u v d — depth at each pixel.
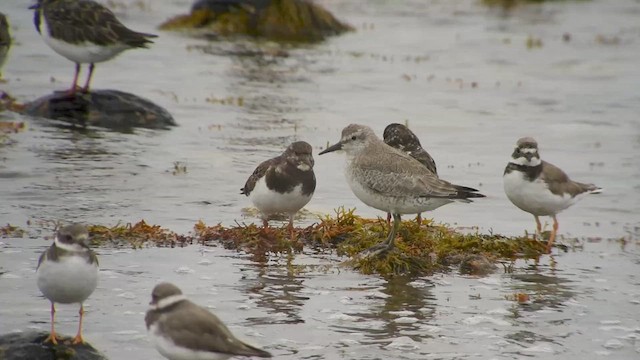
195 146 21.28
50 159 19.50
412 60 32.50
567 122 24.92
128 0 40.19
